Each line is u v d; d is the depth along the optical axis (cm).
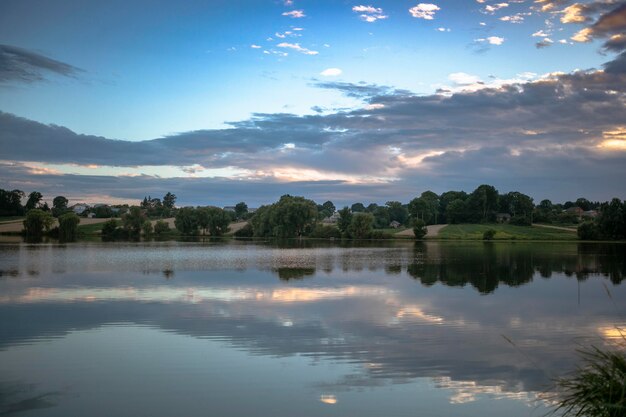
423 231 13588
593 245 10750
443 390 1533
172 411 1377
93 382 1595
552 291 3631
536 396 1483
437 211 19438
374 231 13762
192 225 15562
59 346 2008
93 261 6109
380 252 8306
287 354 1905
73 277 4397
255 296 3331
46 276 4462
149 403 1428
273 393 1506
